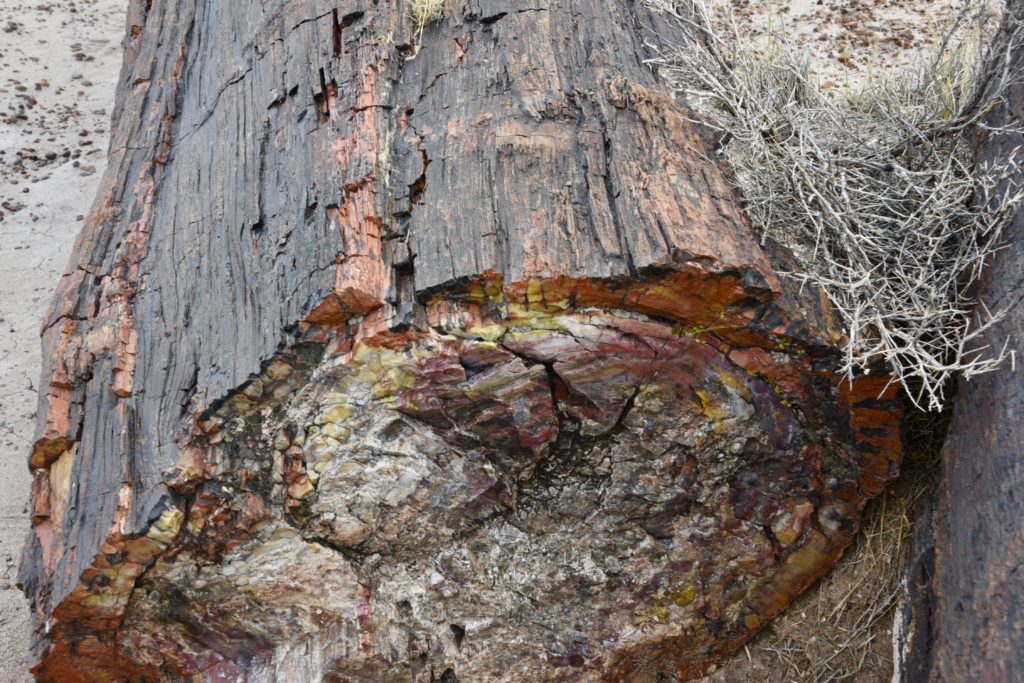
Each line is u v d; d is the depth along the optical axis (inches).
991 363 93.4
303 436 102.6
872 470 105.8
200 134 139.9
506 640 111.0
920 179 113.6
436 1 135.8
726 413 104.0
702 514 110.8
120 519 97.6
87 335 115.0
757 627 115.5
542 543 111.3
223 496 100.7
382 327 98.2
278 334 101.0
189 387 104.1
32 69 261.4
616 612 112.5
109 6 295.4
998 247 100.8
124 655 107.3
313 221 110.2
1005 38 118.3
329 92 127.5
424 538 108.5
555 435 105.1
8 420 164.6
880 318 97.7
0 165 227.3
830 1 239.9
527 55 124.6
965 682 83.4
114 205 135.0
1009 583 81.3
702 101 126.3
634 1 143.9
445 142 114.5
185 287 116.2
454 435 104.3
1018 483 84.5
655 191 104.0
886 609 109.9
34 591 105.7
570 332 99.4
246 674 107.7
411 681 107.7
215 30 159.5
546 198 103.9
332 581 105.7
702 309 98.4
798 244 108.3
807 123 114.8
